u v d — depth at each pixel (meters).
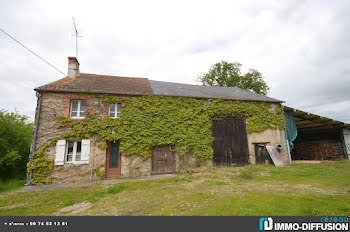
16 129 10.12
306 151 14.83
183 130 10.34
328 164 10.52
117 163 9.30
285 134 12.27
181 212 4.09
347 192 5.08
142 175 9.34
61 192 6.38
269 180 6.98
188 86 15.10
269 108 12.34
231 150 11.03
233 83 26.28
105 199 5.46
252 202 4.42
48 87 8.94
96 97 9.46
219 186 6.26
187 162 10.20
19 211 4.63
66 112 8.91
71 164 8.59
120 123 9.43
